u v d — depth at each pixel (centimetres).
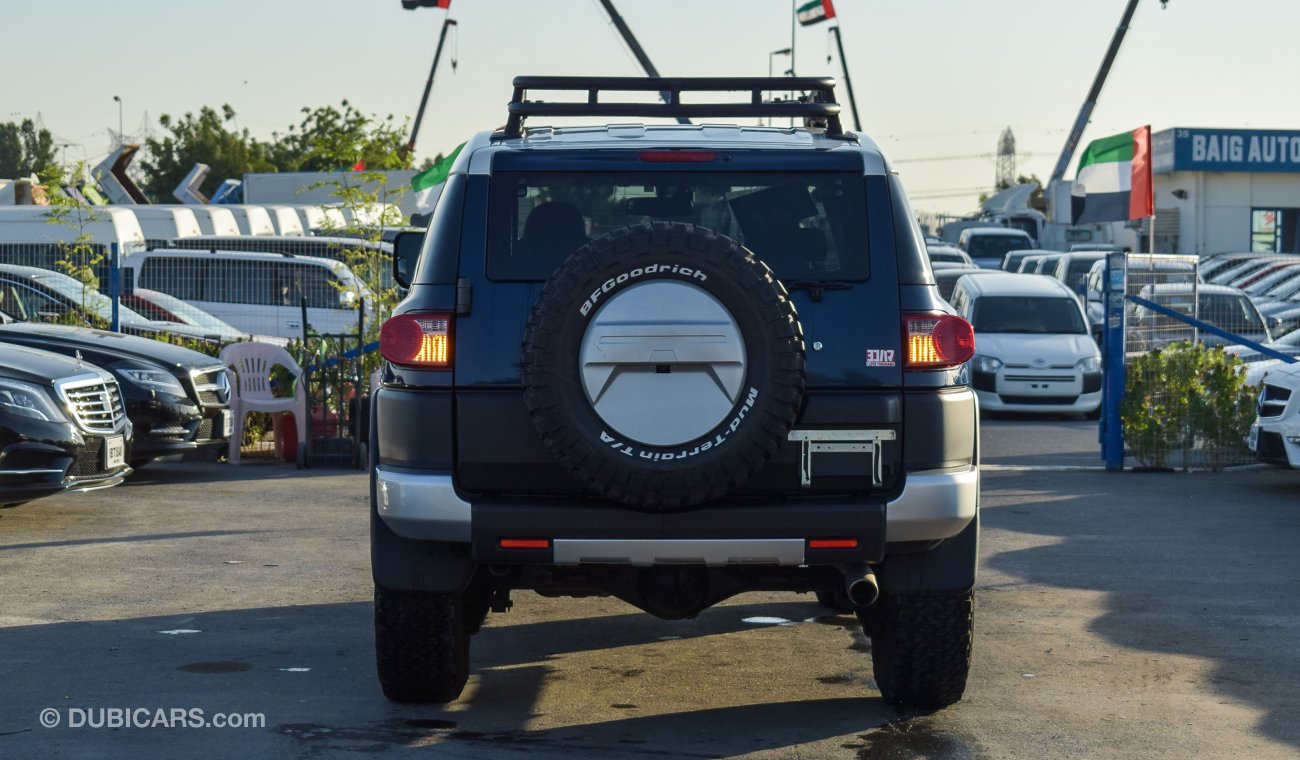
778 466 554
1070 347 2233
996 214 6756
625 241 531
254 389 1584
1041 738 594
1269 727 612
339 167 2073
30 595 866
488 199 571
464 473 559
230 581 916
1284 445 1315
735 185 580
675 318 530
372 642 756
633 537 547
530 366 532
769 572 598
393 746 576
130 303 1950
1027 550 1052
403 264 794
